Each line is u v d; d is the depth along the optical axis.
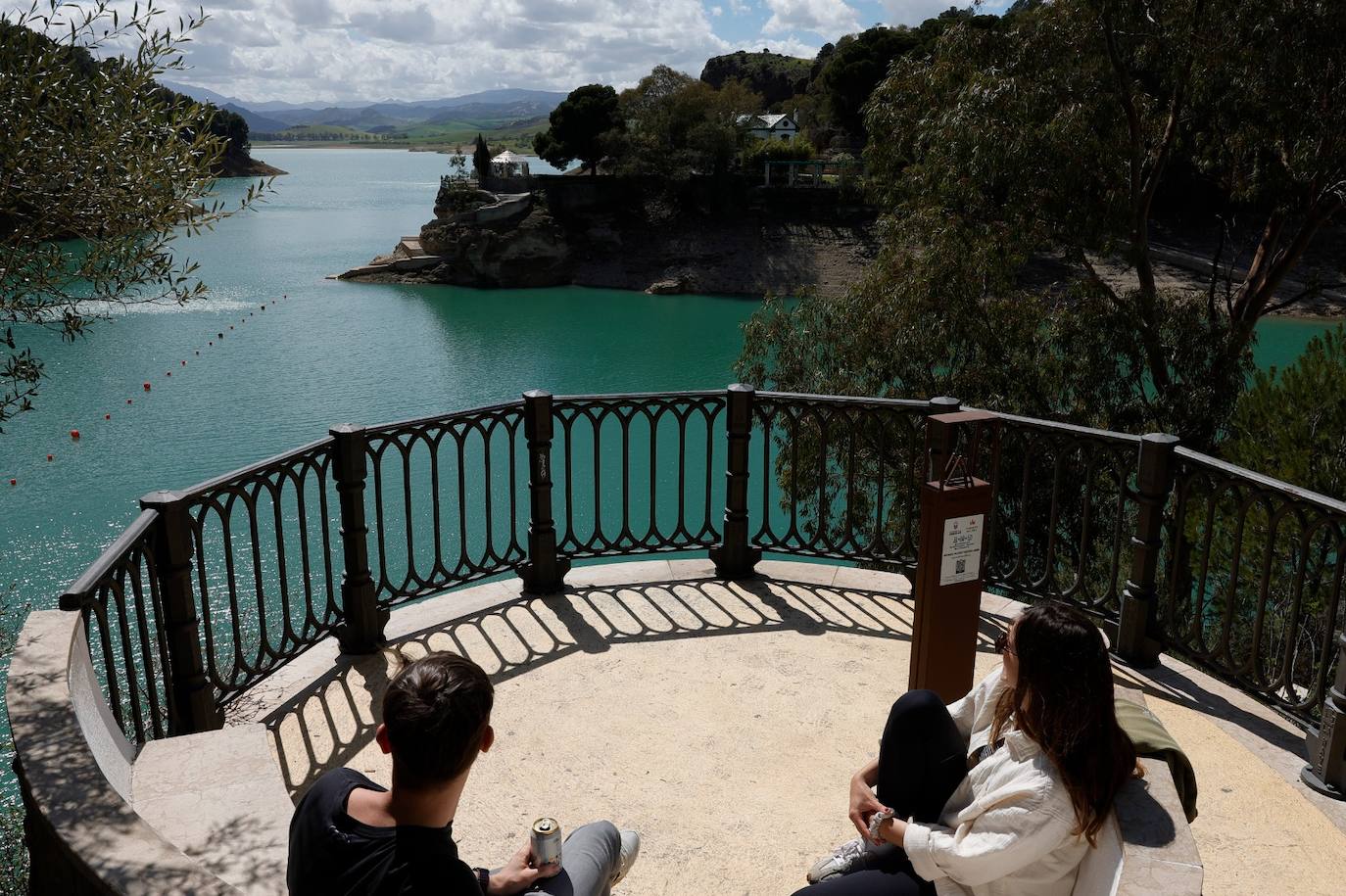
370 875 1.58
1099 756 1.86
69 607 2.62
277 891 1.95
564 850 2.25
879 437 5.18
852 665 4.44
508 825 3.32
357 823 1.65
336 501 29.42
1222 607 11.57
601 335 56.41
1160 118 19.19
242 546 25.55
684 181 75.56
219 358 50.88
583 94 84.88
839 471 17.91
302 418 40.03
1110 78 17.97
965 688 3.74
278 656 4.20
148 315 61.78
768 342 20.48
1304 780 3.54
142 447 36.25
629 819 3.36
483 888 2.02
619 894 2.99
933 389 18.91
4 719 9.02
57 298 4.10
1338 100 16.67
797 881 3.06
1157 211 54.25
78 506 30.11
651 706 4.09
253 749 2.86
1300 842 3.21
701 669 4.41
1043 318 18.80
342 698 4.14
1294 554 10.56
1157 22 17.45
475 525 27.20
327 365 49.41
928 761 2.42
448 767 1.57
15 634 10.86
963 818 2.02
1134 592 4.42
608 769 3.65
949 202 19.48
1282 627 10.77
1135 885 1.69
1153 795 1.94
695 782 3.56
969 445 3.68
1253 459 12.25
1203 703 4.12
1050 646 1.91
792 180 75.75
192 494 3.57
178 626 3.55
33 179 3.82
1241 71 16.88
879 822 2.25
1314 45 16.19
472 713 1.58
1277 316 49.09
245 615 20.84
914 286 19.00
